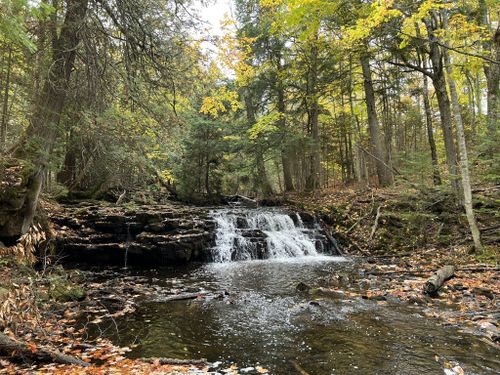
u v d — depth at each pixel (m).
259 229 14.55
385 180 18.53
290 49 20.47
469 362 4.43
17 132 9.55
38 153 8.18
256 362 4.57
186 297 7.76
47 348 4.71
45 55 7.84
